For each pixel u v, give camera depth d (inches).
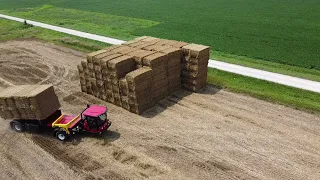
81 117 800.9
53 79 1175.6
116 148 759.7
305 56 1246.3
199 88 1035.9
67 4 2773.1
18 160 737.0
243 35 1561.3
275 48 1355.8
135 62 950.4
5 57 1449.3
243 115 874.8
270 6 2123.5
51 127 820.0
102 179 662.5
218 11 2097.7
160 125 845.8
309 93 965.2
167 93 1000.9
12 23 2146.9
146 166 693.9
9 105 800.9
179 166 689.0
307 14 1856.5
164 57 940.0
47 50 1528.1
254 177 647.8
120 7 2472.9
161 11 2224.4
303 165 675.4
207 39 1531.7
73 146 778.8
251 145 746.2
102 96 995.9
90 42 1600.6
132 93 880.9
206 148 743.1
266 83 1046.4
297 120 839.7
